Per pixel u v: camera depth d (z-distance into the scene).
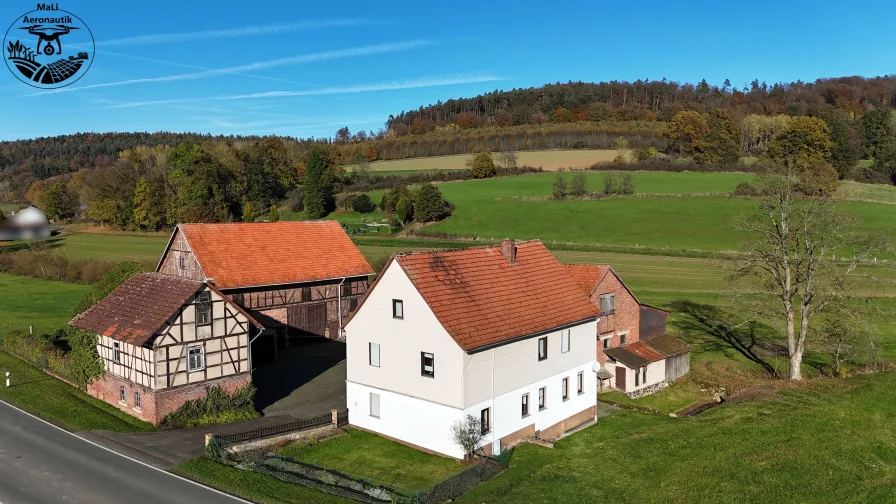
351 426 31.31
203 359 32.00
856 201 97.38
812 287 41.06
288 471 25.02
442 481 24.61
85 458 25.95
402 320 28.70
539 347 30.44
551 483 24.70
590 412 33.91
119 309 34.06
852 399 34.38
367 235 101.06
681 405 38.38
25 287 69.25
